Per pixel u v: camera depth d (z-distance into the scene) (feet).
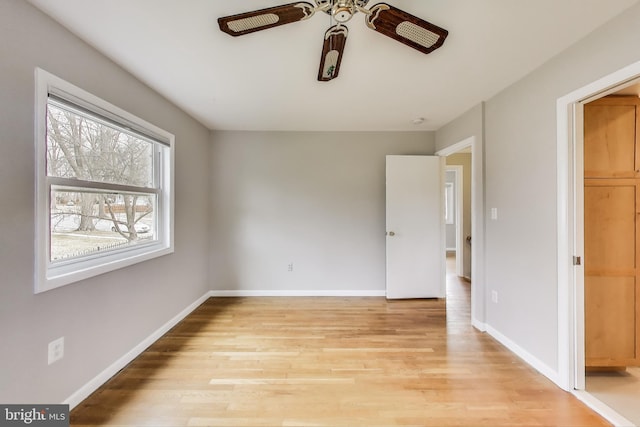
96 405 5.32
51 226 5.10
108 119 6.08
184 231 9.71
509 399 5.57
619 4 4.51
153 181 8.33
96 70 5.79
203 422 4.94
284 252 12.02
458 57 6.12
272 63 6.38
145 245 7.80
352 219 12.05
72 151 5.54
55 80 4.86
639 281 6.20
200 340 8.00
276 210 11.98
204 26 5.06
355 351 7.41
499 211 7.96
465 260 15.46
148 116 7.57
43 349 4.70
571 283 5.84
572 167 5.82
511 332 7.47
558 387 5.95
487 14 4.76
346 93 8.05
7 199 4.18
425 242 11.71
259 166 11.95
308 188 12.00
